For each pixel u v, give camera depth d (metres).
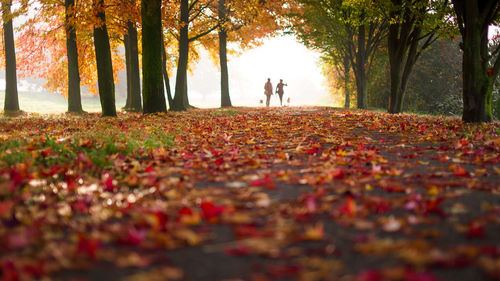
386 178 4.26
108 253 2.25
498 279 1.90
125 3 16.09
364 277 1.89
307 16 23.73
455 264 2.04
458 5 10.81
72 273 2.04
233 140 7.82
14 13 19.28
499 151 5.74
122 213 3.08
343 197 3.45
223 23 23.84
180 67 22.31
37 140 6.35
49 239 2.52
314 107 23.94
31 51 24.02
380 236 2.53
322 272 2.00
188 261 2.21
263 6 23.66
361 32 22.83
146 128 9.52
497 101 23.61
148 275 1.99
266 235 2.52
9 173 3.94
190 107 28.09
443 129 8.99
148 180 4.11
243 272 2.07
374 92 30.36
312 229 2.50
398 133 8.63
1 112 21.48
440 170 4.70
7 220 2.83
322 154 5.84
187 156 5.81
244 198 3.47
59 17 23.50
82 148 5.72
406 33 16.61
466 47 10.62
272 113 17.00
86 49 24.64
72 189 3.78
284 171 4.61
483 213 2.96
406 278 1.87
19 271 1.96
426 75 28.22
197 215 2.84
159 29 15.37
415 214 2.96
